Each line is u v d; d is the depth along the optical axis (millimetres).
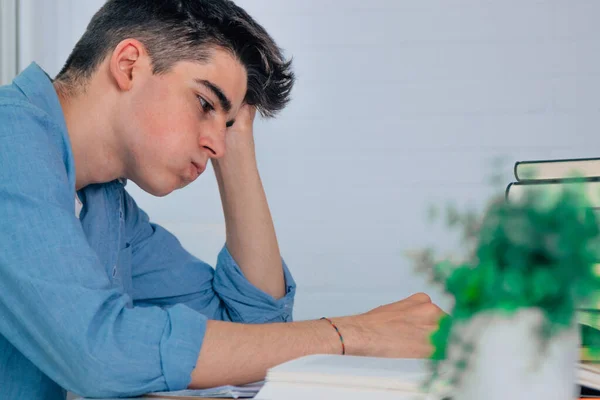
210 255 1624
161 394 762
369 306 2648
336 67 2688
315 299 2664
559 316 487
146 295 1322
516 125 2633
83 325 774
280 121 2693
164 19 1004
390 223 2656
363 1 2680
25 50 2559
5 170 858
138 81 1006
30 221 831
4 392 961
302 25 2699
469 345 506
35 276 801
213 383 796
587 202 494
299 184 2688
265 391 646
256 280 1292
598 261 481
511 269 492
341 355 778
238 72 1040
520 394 497
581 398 667
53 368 824
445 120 2654
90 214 1166
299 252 2678
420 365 716
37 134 903
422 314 938
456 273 497
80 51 1049
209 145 1025
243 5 2721
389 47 2670
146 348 782
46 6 2629
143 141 1007
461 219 506
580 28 2613
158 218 2688
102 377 767
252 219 1294
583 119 2611
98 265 835
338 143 2680
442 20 2656
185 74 1000
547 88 2623
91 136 1024
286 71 1229
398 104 2666
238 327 826
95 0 2701
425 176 2654
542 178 854
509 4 2633
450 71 2654
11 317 838
